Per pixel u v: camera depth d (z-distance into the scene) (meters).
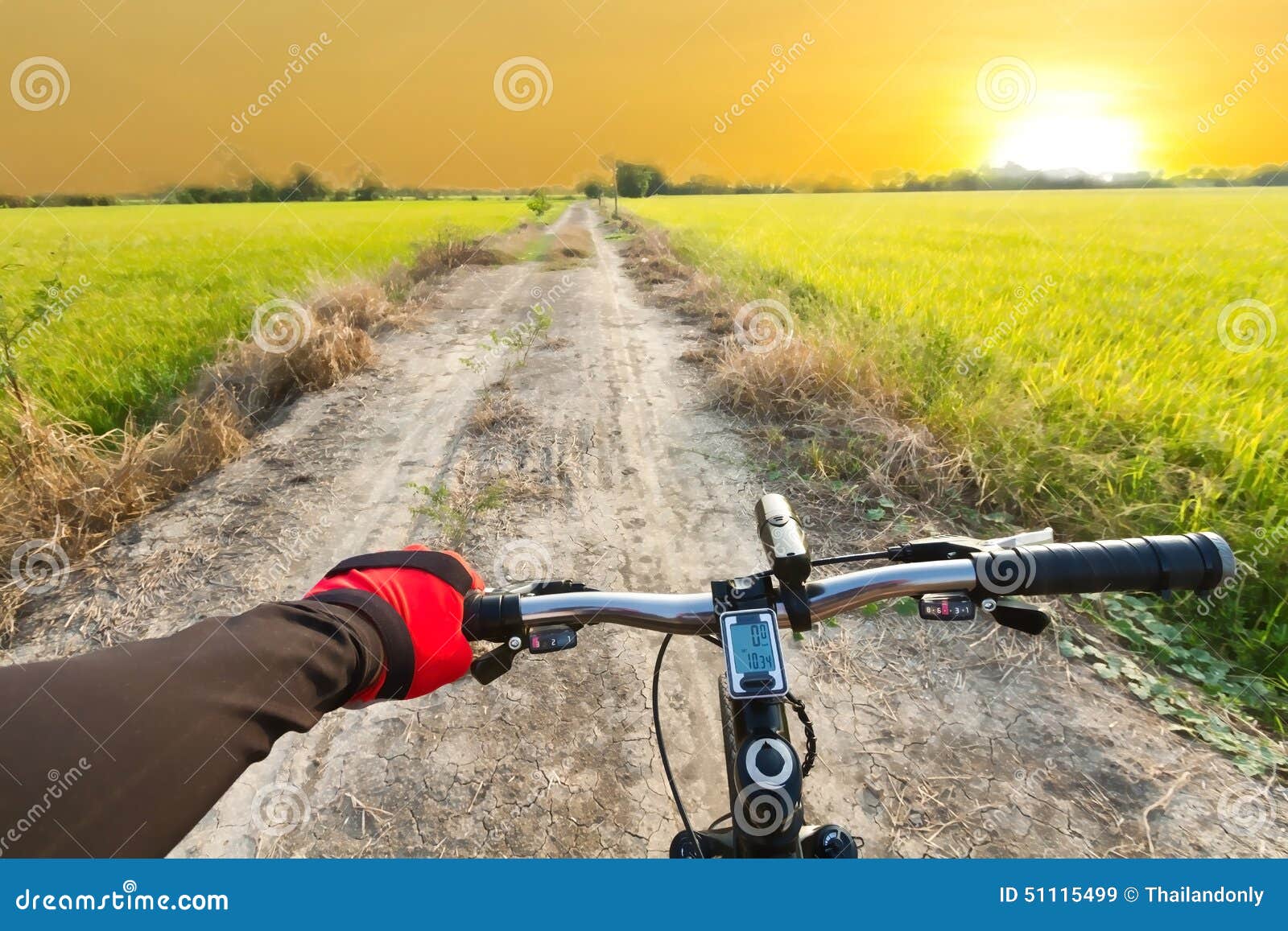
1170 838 2.22
